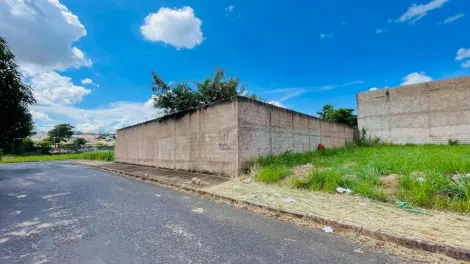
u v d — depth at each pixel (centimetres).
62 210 456
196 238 313
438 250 260
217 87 1419
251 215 417
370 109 1944
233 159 773
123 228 354
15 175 1088
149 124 1307
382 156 870
